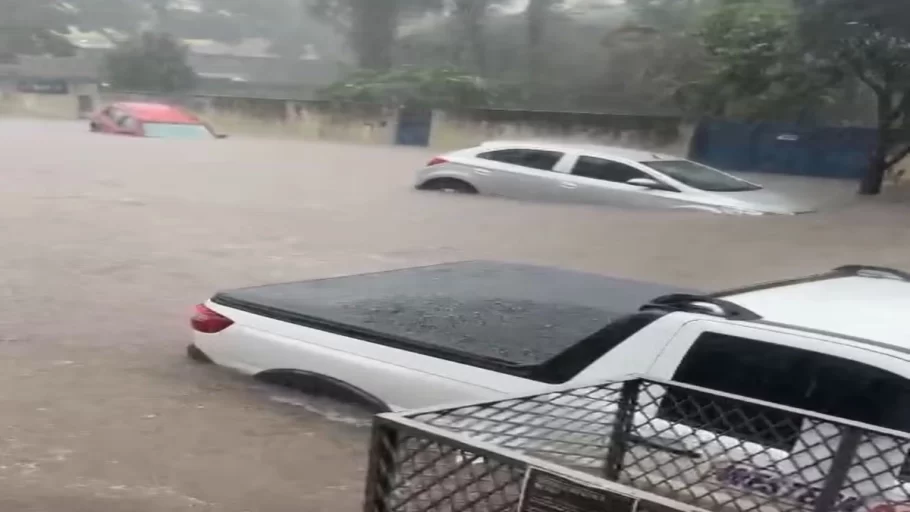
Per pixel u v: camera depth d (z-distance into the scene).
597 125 23.78
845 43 16.70
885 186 17.47
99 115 27.36
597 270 9.02
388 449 2.28
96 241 9.85
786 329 3.67
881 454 2.98
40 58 49.31
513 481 2.12
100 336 6.15
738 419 3.25
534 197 13.94
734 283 8.48
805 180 19.05
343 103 30.05
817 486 3.06
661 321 3.95
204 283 8.09
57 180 15.11
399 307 5.11
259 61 53.91
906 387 3.31
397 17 43.91
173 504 3.66
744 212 12.52
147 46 47.53
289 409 4.69
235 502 3.71
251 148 24.19
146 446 4.21
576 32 38.47
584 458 3.23
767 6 20.23
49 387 5.01
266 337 4.99
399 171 18.73
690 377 3.77
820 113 20.47
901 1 15.46
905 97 16.39
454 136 27.06
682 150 21.97
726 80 20.41
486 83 36.28
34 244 9.51
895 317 3.86
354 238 10.73
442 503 2.22
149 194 13.89
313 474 3.98
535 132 25.33
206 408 4.69
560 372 4.01
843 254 9.97
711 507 3.11
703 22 21.39
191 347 5.53
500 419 2.98
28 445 4.19
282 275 8.66
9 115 39.09
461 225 11.77
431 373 4.32
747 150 20.86
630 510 1.94
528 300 5.30
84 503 3.62
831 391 3.46
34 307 6.94
